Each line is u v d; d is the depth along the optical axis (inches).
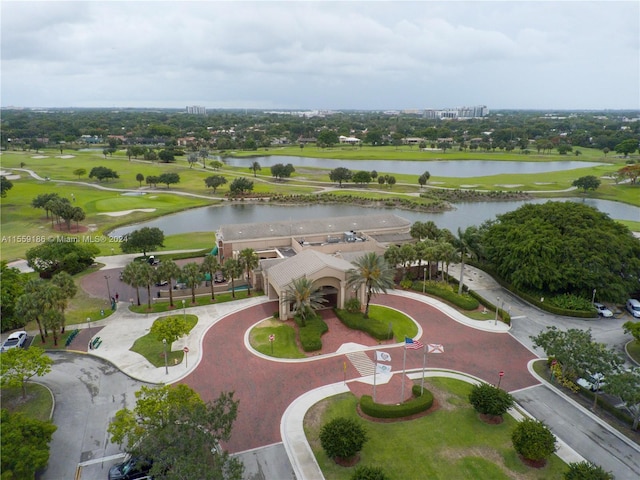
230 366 2363.4
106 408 2014.0
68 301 3154.5
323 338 2687.0
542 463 1713.8
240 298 3230.8
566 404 2097.7
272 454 1739.7
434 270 3754.9
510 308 3125.0
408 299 3253.0
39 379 2230.6
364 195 7367.1
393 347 2596.0
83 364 2379.4
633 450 1802.4
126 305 3105.3
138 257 4104.3
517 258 3260.3
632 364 2415.1
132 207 6289.4
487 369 2388.0
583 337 2139.5
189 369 2327.8
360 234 4065.0
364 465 1649.9
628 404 1841.8
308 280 2775.6
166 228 5457.7
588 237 3179.1
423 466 1686.8
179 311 3009.4
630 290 3056.1
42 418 1927.9
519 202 7081.7
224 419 1523.1
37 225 5231.3
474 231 3363.7
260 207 6732.3
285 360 2431.1
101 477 1622.8
